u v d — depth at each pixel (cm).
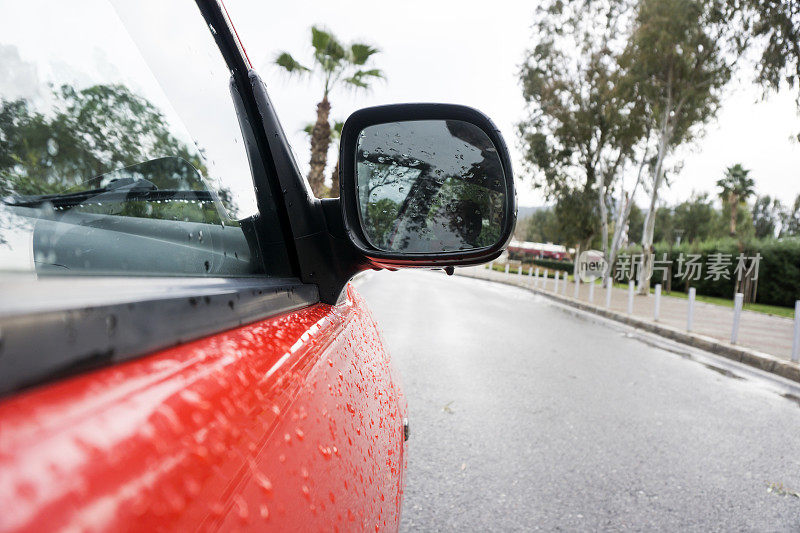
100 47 77
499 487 294
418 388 482
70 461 31
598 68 2434
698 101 2094
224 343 62
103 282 46
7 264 60
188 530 38
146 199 81
